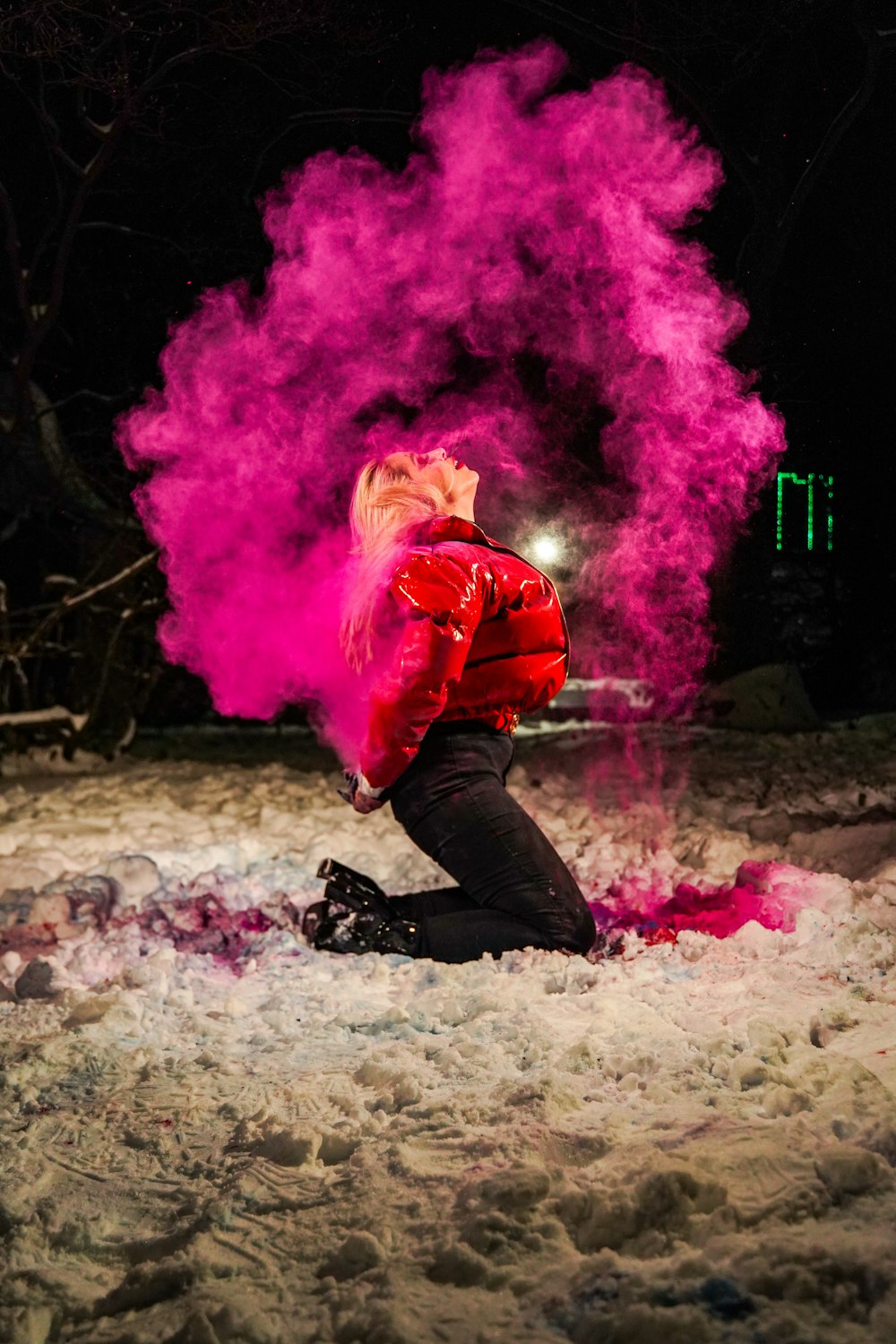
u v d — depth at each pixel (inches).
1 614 458.3
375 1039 146.8
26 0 375.2
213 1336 88.3
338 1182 109.1
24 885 242.5
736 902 195.2
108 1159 120.1
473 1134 113.4
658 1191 95.9
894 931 168.4
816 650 659.4
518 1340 85.0
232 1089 134.1
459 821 170.1
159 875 245.6
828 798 312.0
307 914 182.5
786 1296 85.2
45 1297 98.3
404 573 162.6
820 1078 115.4
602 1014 141.9
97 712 454.6
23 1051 146.9
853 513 647.8
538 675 172.1
